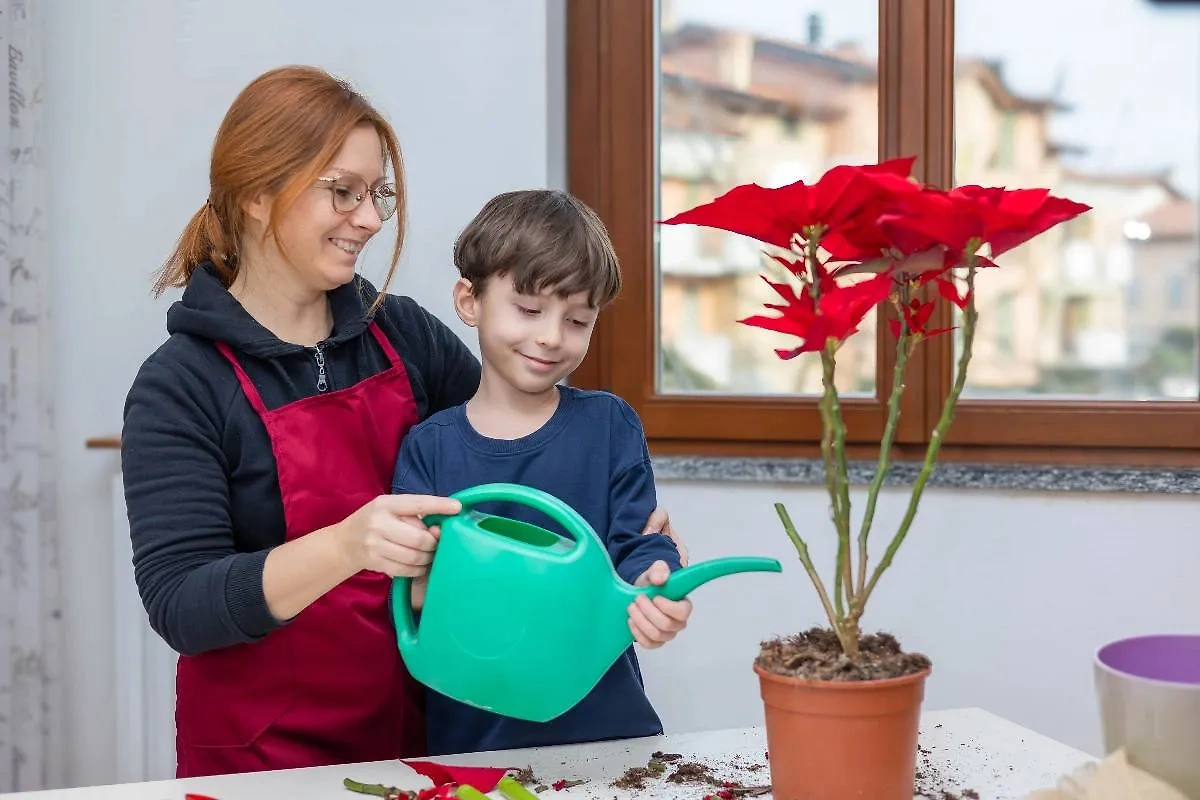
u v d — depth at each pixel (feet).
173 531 3.58
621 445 3.96
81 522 6.62
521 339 3.67
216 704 3.84
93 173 6.52
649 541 3.63
